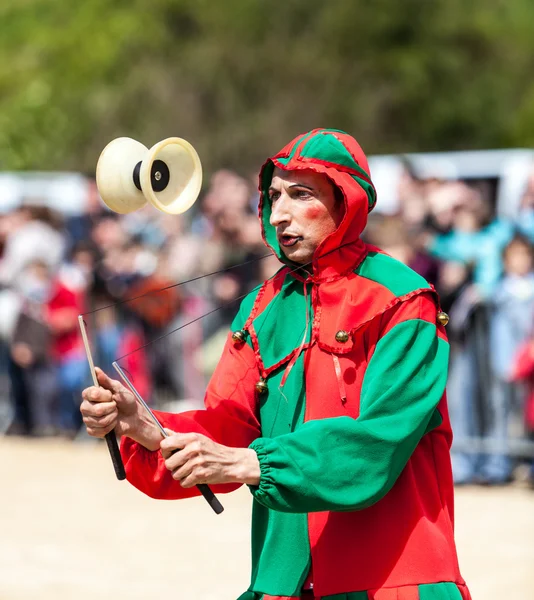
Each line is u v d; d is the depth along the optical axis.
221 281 24.62
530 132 57.34
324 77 58.72
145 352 25.22
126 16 60.81
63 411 27.16
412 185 22.70
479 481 21.70
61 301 26.16
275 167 8.94
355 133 58.53
